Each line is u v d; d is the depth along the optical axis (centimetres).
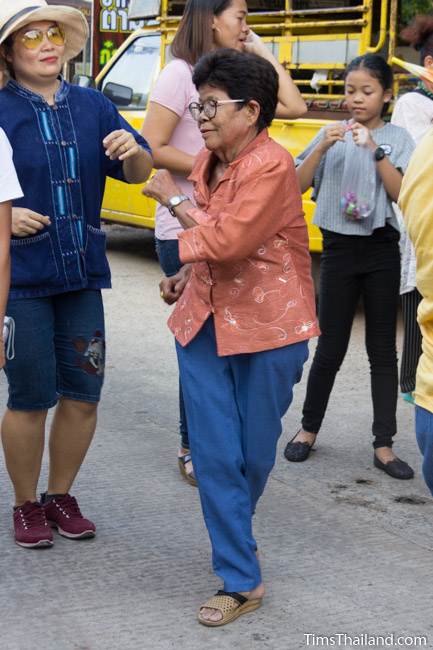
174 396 679
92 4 1552
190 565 432
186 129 514
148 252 1225
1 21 400
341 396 690
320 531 472
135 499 502
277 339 372
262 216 358
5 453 443
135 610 392
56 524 460
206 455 378
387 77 536
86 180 430
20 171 414
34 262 420
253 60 365
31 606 392
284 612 393
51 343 433
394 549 454
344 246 544
